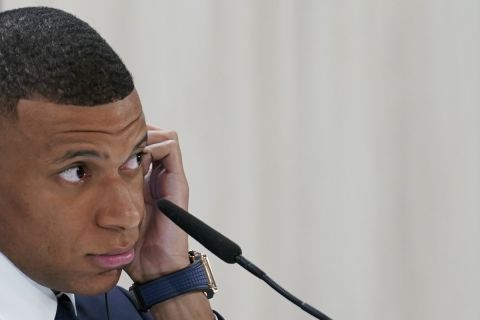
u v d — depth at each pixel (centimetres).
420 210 806
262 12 785
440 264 811
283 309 796
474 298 813
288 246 794
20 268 374
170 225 484
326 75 791
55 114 343
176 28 775
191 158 780
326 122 793
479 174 805
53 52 346
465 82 803
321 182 796
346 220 800
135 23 769
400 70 799
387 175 802
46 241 356
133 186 372
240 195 786
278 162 789
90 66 349
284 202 791
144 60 771
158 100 773
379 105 799
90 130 347
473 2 803
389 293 807
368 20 795
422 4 799
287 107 787
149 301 480
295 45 787
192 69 778
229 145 784
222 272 789
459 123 803
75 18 373
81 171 356
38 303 395
